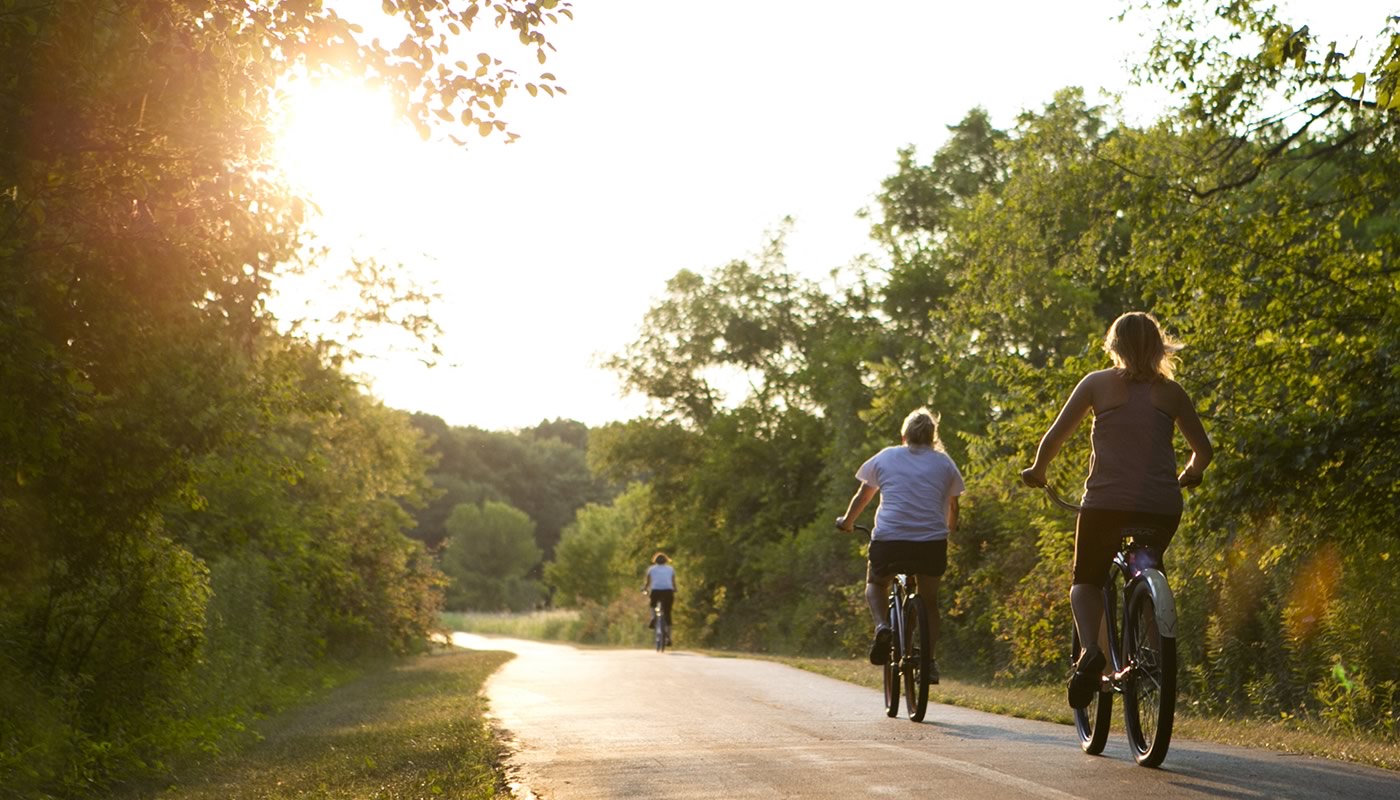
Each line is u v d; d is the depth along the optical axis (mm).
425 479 58312
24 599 15781
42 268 12781
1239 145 25547
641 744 12875
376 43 12352
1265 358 22000
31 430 12070
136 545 17266
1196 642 21812
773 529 76500
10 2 10422
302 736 20172
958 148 77625
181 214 13141
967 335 40875
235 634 26484
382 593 48969
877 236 76500
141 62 11547
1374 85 16250
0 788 13508
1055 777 9555
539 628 116750
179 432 16109
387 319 29562
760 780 9922
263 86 12805
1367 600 17562
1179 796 8570
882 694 19406
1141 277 26266
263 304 17641
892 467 15336
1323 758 10930
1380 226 25547
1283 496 18922
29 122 11320
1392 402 18250
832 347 76250
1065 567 26516
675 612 82062
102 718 16969
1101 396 10523
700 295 91438
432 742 14680
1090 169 28875
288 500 39375
